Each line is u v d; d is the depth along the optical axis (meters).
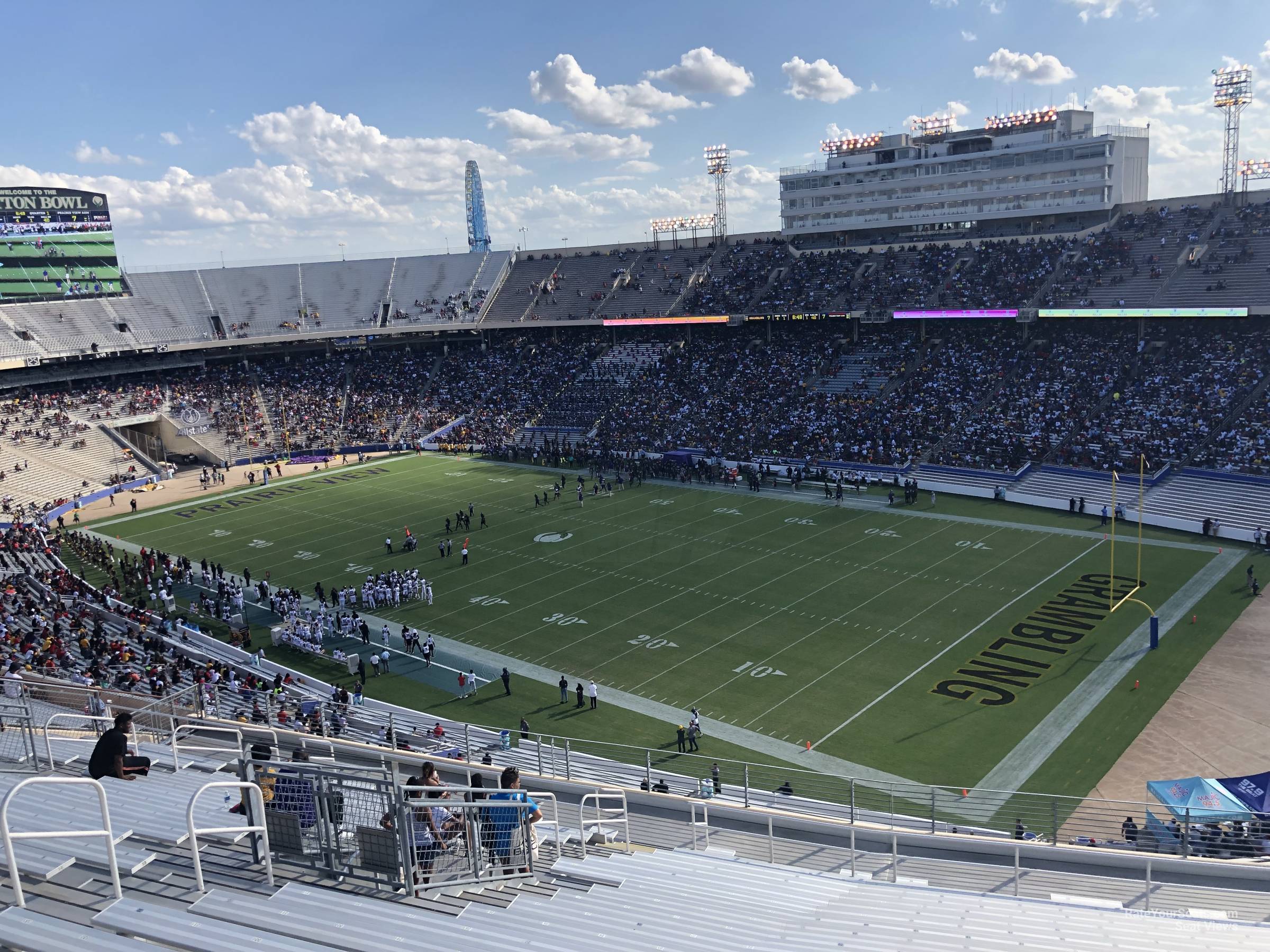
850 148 90.75
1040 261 75.06
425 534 56.34
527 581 47.16
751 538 52.31
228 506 66.25
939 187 84.44
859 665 35.72
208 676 30.94
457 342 102.75
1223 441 55.59
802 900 12.70
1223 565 43.94
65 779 7.96
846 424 69.94
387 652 39.53
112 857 8.32
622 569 48.16
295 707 29.55
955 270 78.69
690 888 12.29
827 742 30.27
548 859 13.53
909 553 48.19
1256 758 27.69
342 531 58.06
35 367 82.00
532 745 30.25
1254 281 63.38
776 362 81.94
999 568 45.31
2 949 7.43
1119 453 57.66
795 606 41.94
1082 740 29.38
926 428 66.75
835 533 52.50
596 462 71.56
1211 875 16.98
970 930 11.95
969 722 30.98
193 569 51.59
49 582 44.72
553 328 100.75
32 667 28.27
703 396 80.38
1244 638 35.81
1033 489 57.44
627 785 25.27
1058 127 82.19
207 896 8.91
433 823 10.84
